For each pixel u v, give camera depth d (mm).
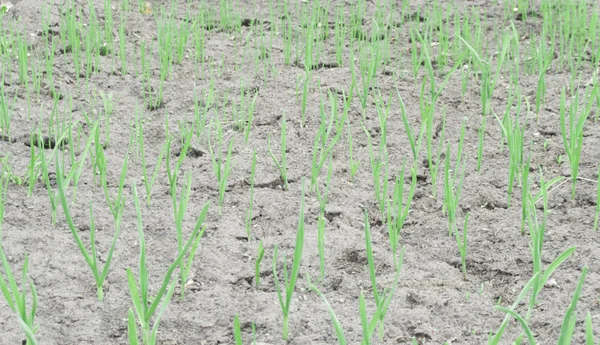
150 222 3113
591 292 2676
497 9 5621
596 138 3805
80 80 4469
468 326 2539
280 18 5434
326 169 3576
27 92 4086
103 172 3070
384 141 3398
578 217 3176
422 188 3445
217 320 2572
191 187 3408
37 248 2912
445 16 5504
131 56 4832
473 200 3330
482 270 2863
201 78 4539
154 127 3941
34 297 2252
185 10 5617
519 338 2094
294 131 3941
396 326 2533
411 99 4293
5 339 2434
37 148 3713
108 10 5098
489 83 4309
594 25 4938
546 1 5492
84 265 2828
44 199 3250
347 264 2895
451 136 3900
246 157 3670
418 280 2791
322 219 2711
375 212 3264
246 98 4293
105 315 2576
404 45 5094
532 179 3492
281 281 2783
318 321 2557
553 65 4750
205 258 2902
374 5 5703
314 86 4434
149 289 2709
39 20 5180
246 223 3133
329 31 5309
